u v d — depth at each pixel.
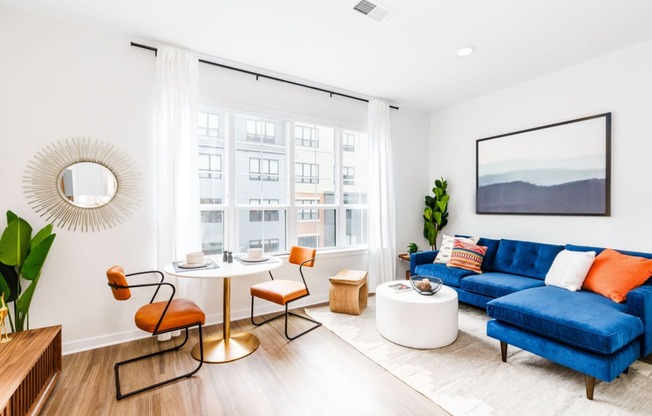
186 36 2.66
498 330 2.27
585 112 3.08
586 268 2.58
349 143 4.16
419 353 2.41
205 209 3.13
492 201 3.90
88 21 2.44
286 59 3.06
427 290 2.66
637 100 2.74
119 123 2.65
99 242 2.57
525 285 2.81
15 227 2.09
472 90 3.86
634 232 2.76
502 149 3.79
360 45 2.79
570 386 1.96
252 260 2.67
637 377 2.04
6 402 1.33
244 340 2.61
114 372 2.15
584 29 2.51
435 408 1.78
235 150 3.28
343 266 3.95
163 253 2.71
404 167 4.54
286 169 3.61
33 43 2.36
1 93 2.26
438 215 4.32
